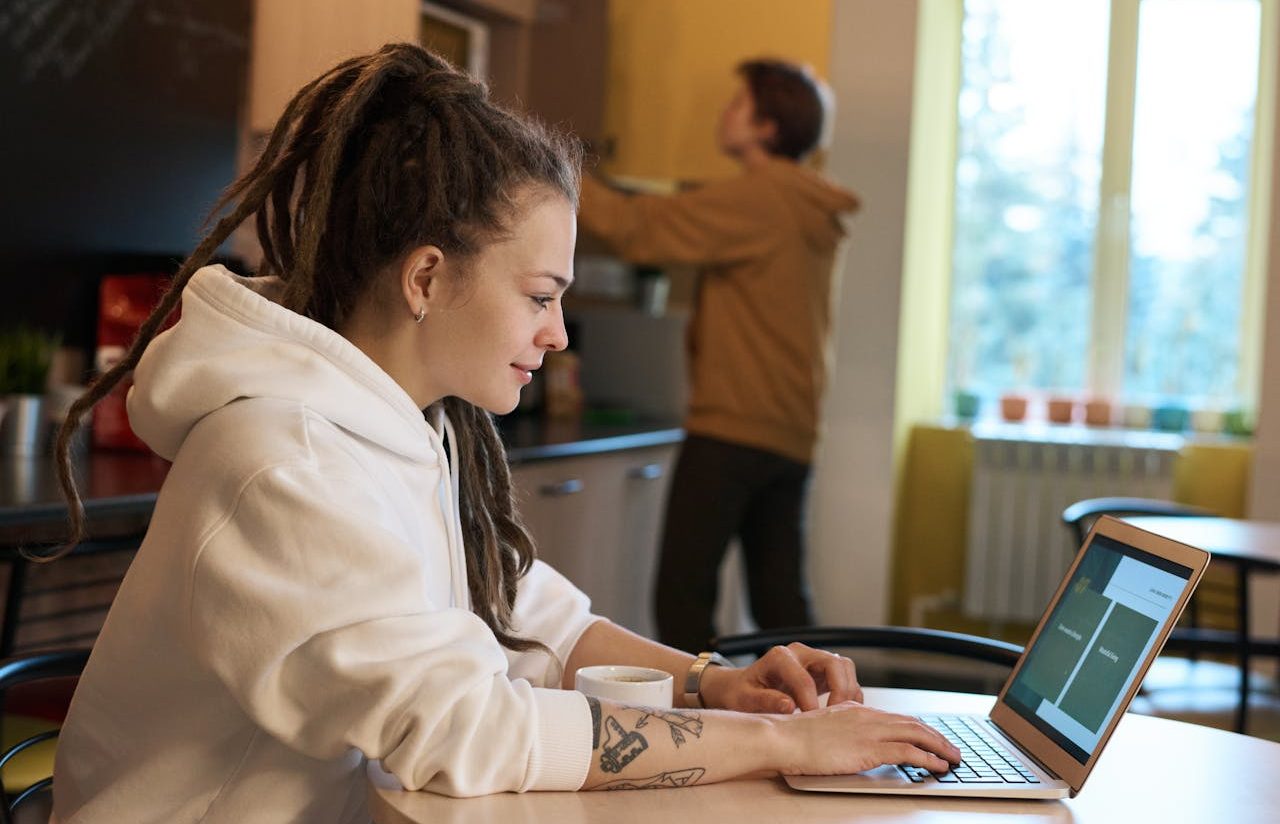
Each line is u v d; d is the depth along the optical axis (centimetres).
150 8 302
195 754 113
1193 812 112
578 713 111
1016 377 534
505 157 119
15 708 215
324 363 116
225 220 123
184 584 107
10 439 261
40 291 282
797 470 369
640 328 491
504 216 118
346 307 122
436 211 116
